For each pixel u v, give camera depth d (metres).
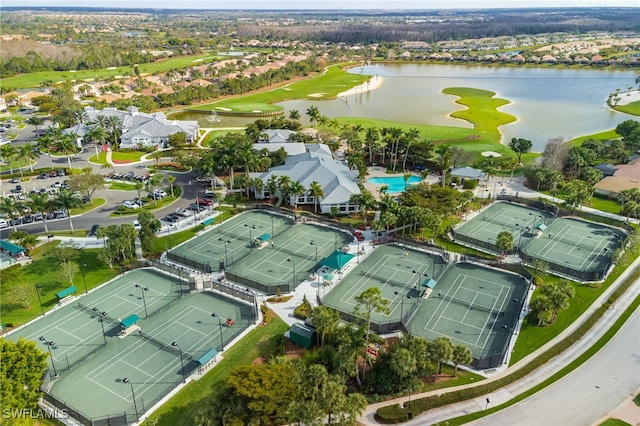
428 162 190.88
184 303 104.75
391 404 76.31
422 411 74.81
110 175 187.00
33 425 72.69
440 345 78.00
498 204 158.00
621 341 91.81
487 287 110.19
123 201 162.00
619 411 75.38
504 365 85.44
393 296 106.44
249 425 67.81
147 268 119.31
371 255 124.75
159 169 195.25
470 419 73.81
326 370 73.56
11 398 67.50
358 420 73.50
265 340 91.69
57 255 120.38
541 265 110.56
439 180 178.38
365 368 82.00
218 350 89.31
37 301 105.19
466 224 143.25
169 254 121.88
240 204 156.12
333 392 66.19
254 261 121.81
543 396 78.56
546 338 92.69
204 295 107.69
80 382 82.12
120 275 116.06
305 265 119.88
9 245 123.75
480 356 87.56
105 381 82.31
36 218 147.75
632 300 104.81
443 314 100.31
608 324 96.75
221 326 96.69
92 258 123.12
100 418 73.75
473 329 95.50
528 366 84.12
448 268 118.31
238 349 89.31
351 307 101.81
